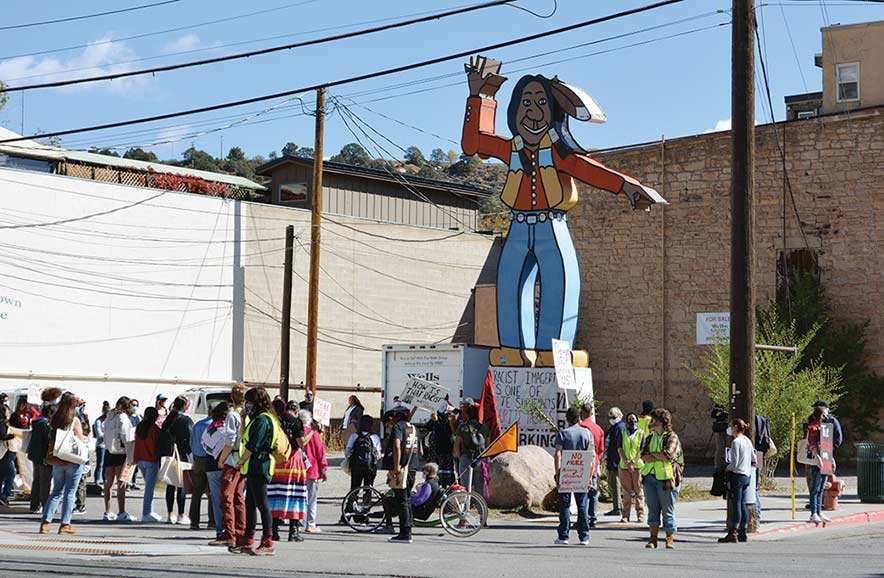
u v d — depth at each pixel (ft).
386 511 55.47
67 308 127.75
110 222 131.54
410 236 158.51
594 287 119.14
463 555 45.96
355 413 83.87
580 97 83.15
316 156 101.24
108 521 58.70
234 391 49.67
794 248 108.37
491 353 86.12
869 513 67.56
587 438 52.01
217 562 41.81
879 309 103.96
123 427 59.11
